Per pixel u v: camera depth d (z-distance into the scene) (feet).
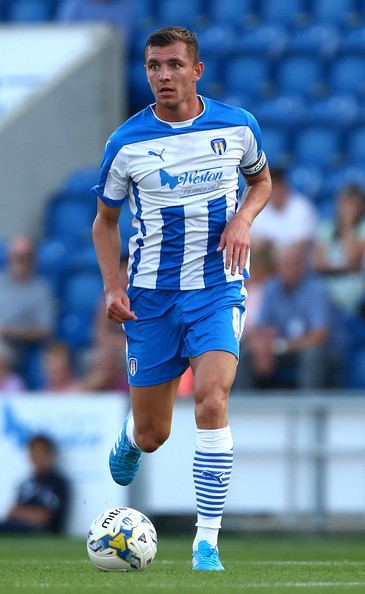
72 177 142.00
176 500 102.27
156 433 61.62
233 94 152.66
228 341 57.16
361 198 118.62
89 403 102.83
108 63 146.10
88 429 102.83
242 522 103.19
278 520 102.47
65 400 103.24
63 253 132.98
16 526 103.09
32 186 140.05
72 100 143.02
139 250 59.77
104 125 145.38
